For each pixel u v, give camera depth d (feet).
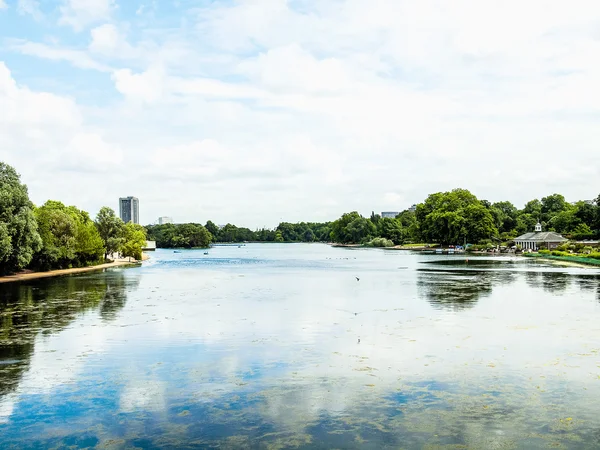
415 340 94.48
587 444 49.21
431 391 64.75
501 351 85.15
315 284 210.18
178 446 49.78
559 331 101.30
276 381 69.82
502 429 52.85
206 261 441.68
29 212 248.11
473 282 203.00
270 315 125.90
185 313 129.70
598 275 232.12
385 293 171.53
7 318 121.90
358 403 60.80
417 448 48.73
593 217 543.39
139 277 254.06
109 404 61.62
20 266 247.70
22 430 54.24
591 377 70.03
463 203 623.36
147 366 78.02
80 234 327.26
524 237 530.68
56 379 71.67
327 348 88.89
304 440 50.70
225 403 61.36
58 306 143.13
